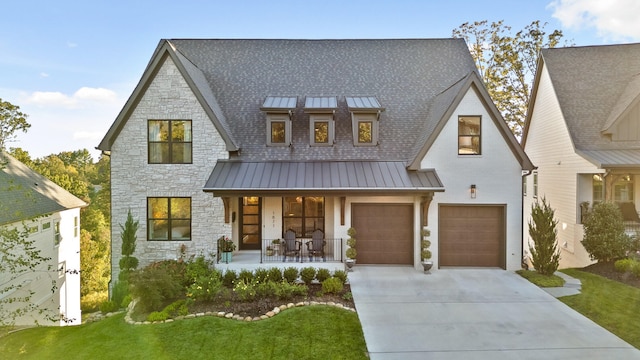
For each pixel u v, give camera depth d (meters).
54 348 9.19
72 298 24.05
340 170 14.45
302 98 16.88
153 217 14.83
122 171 14.68
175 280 12.02
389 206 15.03
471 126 14.66
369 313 10.27
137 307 10.94
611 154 15.90
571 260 17.33
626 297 11.10
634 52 19.30
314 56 18.69
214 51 18.69
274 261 14.21
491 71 28.61
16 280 16.72
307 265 14.00
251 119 16.16
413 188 13.41
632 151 16.20
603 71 18.98
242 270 13.19
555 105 18.98
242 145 15.36
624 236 13.72
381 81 17.69
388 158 15.19
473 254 14.94
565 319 9.83
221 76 17.66
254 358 7.99
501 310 10.48
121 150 14.67
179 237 14.83
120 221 14.73
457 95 14.23
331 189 13.30
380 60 18.62
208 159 14.74
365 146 15.55
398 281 13.05
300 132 15.89
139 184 14.67
